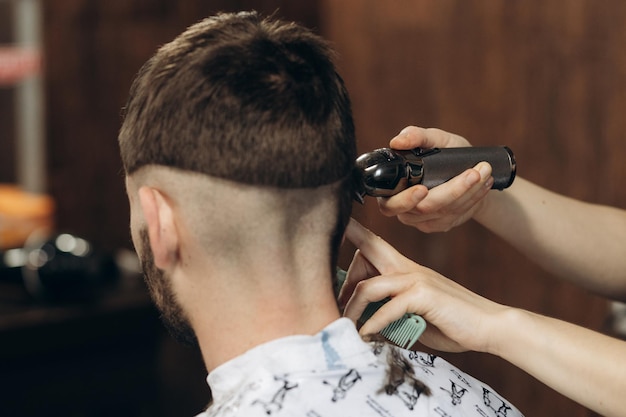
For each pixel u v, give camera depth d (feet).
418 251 7.84
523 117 7.25
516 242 4.33
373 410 2.74
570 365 3.20
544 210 4.30
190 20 9.70
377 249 3.36
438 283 3.32
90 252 7.86
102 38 10.20
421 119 7.86
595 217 4.39
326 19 8.46
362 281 3.32
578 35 6.88
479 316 3.28
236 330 2.76
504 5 7.24
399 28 7.91
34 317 7.44
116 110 10.25
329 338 2.76
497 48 7.32
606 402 3.18
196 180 2.66
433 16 7.66
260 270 2.72
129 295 7.97
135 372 8.26
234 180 2.63
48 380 7.77
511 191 4.26
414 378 2.92
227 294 2.74
